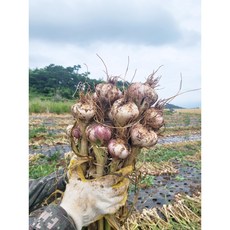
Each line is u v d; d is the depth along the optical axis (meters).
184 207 3.09
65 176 1.63
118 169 1.49
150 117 1.48
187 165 4.02
